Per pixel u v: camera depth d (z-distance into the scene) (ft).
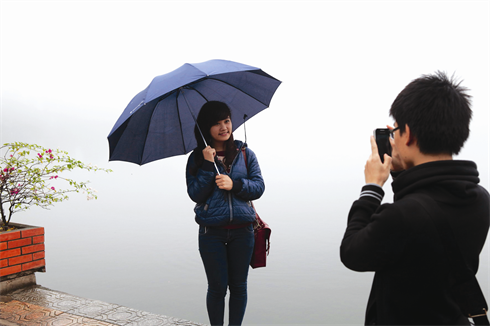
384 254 3.15
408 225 3.07
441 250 3.07
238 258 7.58
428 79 3.36
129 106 7.34
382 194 3.62
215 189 7.42
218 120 7.40
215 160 7.59
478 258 3.26
